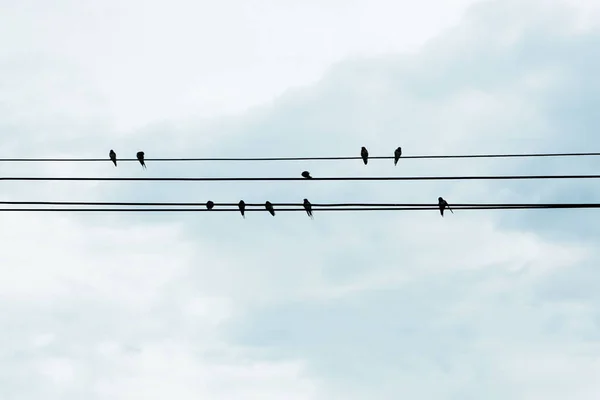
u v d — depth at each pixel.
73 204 22.88
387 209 22.23
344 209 22.27
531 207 21.45
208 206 22.77
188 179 23.06
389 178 22.11
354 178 22.39
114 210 22.88
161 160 25.58
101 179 23.36
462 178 21.97
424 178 22.05
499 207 21.45
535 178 21.84
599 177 21.58
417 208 22.02
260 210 22.69
